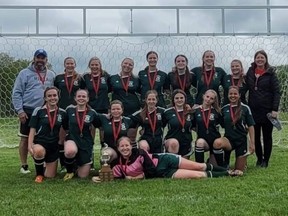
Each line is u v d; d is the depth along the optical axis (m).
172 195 5.47
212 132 7.19
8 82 11.43
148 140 7.12
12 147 11.98
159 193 5.60
